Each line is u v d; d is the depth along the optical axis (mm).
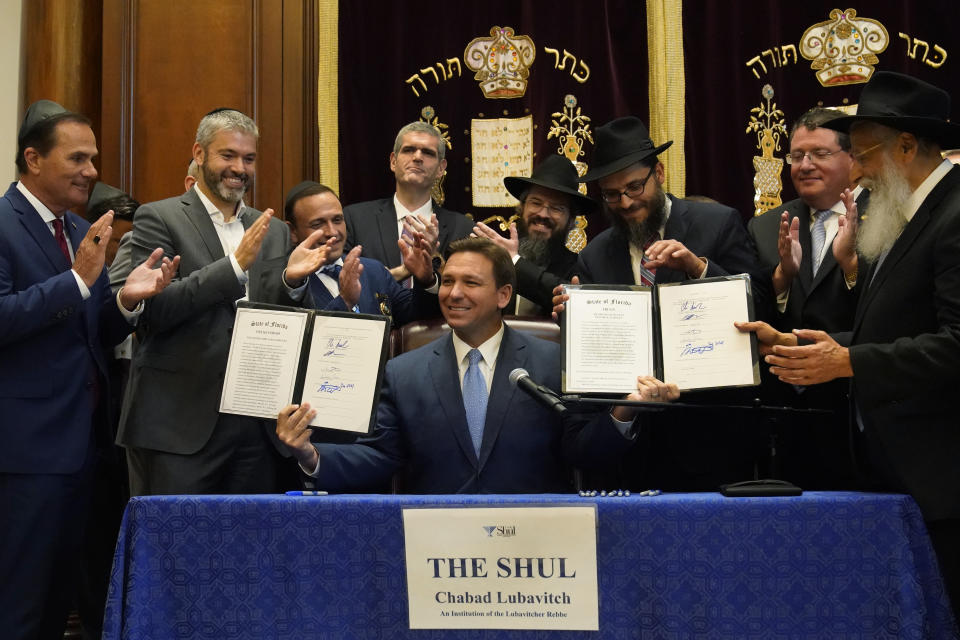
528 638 2676
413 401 3502
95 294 3875
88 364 3832
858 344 3129
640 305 3283
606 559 2678
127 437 3818
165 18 5520
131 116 5465
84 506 3855
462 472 3416
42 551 3645
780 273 3852
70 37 5559
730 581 2658
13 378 3652
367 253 4992
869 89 3219
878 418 2975
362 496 2830
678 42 5734
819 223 4051
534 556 2674
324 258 3926
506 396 3473
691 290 3225
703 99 5762
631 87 5781
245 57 5523
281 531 2756
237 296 3809
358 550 2738
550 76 5773
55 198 3838
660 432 3873
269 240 4184
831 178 3963
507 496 2762
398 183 5102
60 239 3918
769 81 5750
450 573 2695
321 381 3180
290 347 3209
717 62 5766
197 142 4156
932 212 3057
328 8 5672
